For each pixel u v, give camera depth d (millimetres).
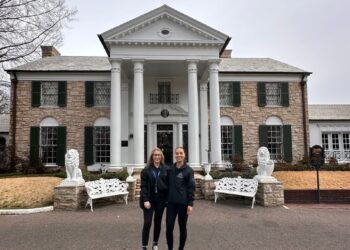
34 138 19359
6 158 18688
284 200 11289
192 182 5449
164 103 19703
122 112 18969
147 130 19219
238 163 17688
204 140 18797
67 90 19969
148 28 15945
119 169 15117
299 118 20891
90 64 21219
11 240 6500
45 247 6012
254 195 10352
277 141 20766
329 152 23609
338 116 24531
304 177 13938
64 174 14773
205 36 16016
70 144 19531
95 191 10242
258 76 20922
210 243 6262
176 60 16047
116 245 6105
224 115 20359
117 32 15625
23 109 19625
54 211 9633
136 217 8727
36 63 21094
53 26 17797
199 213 9336
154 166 5688
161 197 5539
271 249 5883
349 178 13805
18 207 9836
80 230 7277
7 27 16375
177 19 15812
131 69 17703
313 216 8938
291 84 21172
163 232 7160
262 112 20656
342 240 6500
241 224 7926
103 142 19859
